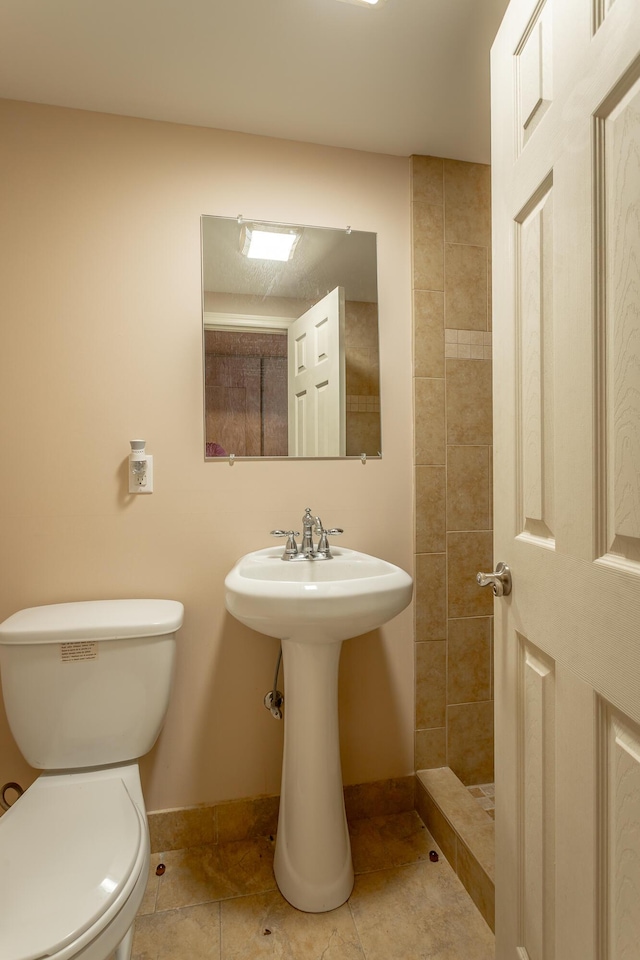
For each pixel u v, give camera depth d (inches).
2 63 50.1
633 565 23.8
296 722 52.1
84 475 57.6
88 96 55.1
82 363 57.4
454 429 67.4
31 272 56.1
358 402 65.3
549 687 32.1
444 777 65.4
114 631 49.8
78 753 49.6
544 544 32.2
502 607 38.3
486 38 47.5
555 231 29.8
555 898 30.7
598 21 25.5
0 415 55.7
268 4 43.5
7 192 55.4
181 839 59.3
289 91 54.5
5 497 55.9
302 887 50.4
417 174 66.2
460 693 67.8
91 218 57.5
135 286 58.7
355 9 44.1
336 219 64.6
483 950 46.0
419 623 66.4
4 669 48.5
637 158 23.0
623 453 24.4
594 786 26.6
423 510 66.4
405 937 47.3
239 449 61.6
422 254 66.3
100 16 44.5
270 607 44.6
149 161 59.0
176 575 59.9
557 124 29.5
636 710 23.2
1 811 55.4
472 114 58.6
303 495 63.6
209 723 60.7
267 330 62.4
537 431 33.0
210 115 58.5
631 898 23.9
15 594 56.2
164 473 59.6
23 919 31.1
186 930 48.1
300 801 51.6
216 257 60.9
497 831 39.3
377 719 65.7
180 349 59.9
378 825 63.3
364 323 65.5
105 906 32.3
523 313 34.9
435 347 66.8
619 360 24.6
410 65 50.9
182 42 47.6
